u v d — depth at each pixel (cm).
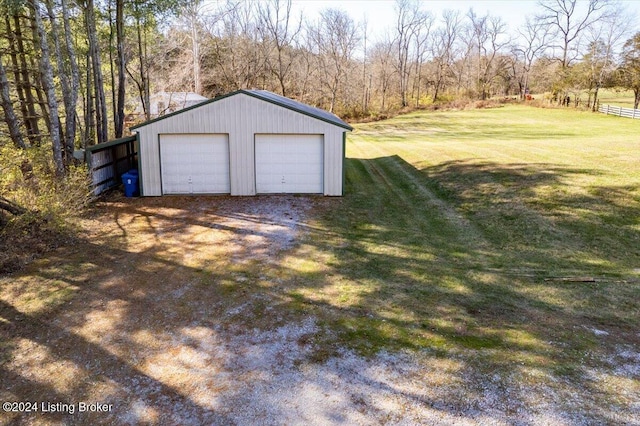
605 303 636
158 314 612
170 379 470
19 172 1019
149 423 407
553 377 457
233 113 1276
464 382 454
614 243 879
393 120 4084
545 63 5081
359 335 551
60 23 1778
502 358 494
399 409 417
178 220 1076
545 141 2278
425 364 487
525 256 845
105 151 1376
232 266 787
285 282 717
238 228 1014
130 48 2264
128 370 487
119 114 1786
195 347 531
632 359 489
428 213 1166
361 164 1934
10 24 1678
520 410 410
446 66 5756
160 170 1302
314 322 586
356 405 424
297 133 1295
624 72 3597
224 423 405
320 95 4278
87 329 572
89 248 877
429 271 767
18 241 877
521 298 655
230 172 1309
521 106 4588
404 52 5400
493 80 5778
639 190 1128
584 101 4391
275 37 3953
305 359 502
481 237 964
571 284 706
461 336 544
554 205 1103
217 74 3594
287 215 1120
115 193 1349
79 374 481
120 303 645
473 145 2258
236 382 464
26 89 1733
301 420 407
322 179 1334
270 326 577
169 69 2798
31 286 702
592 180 1258
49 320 596
